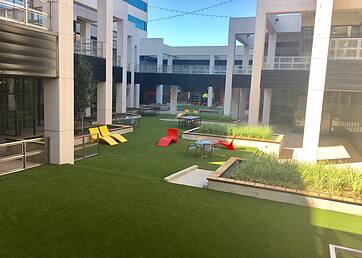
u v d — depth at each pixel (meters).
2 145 8.62
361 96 16.84
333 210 7.25
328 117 21.89
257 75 20.27
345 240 5.71
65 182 8.16
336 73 14.06
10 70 8.32
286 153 15.50
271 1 19.17
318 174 8.42
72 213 6.23
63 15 9.71
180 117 24.45
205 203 7.21
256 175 8.54
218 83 31.59
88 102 16.86
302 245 5.44
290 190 7.63
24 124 15.78
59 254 4.71
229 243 5.35
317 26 12.27
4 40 8.12
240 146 15.99
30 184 7.90
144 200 7.14
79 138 13.91
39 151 9.83
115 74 24.80
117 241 5.20
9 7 11.64
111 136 16.34
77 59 17.69
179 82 33.03
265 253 5.08
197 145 13.82
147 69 34.19
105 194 7.40
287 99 30.20
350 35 20.75
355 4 14.55
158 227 5.80
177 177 9.67
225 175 8.99
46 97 9.95
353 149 16.88
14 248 4.84
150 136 18.44
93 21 24.48
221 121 25.62
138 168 10.87
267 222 6.34
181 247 5.11
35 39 8.95
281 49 32.72
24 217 5.95
